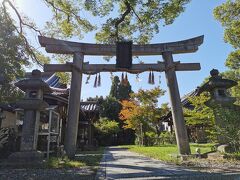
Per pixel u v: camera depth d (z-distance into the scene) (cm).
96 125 3209
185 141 930
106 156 1162
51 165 722
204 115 1294
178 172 556
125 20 1239
